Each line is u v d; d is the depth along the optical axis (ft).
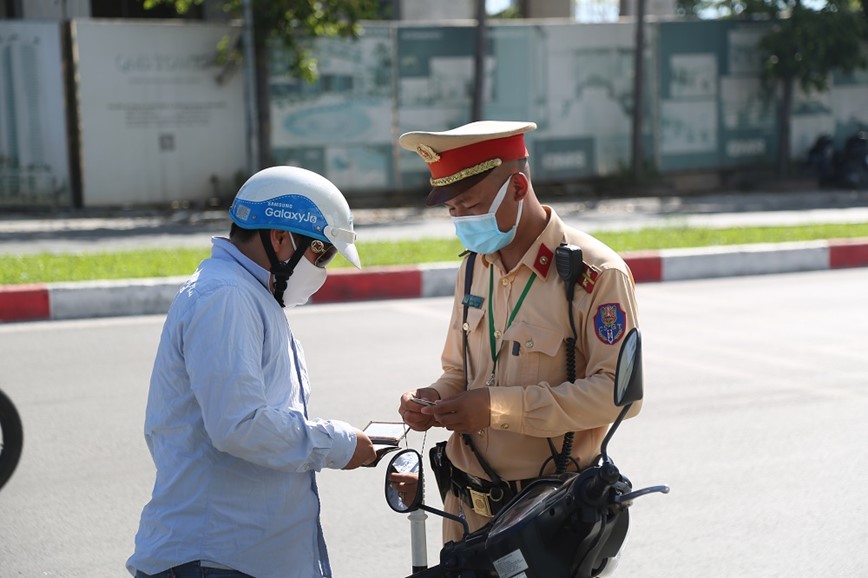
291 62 87.97
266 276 11.48
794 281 51.55
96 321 41.88
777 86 103.24
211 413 10.80
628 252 52.47
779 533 21.16
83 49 83.41
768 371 33.63
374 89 91.86
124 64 84.58
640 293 48.42
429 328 40.40
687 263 52.65
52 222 77.82
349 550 20.68
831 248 55.62
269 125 87.86
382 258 51.65
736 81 101.86
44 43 82.38
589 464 12.73
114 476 24.43
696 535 21.13
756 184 102.27
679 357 35.63
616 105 98.84
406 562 20.18
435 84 93.40
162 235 69.21
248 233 11.50
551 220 12.38
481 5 89.86
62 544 20.89
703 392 31.14
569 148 98.12
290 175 11.50
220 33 86.53
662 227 64.95
